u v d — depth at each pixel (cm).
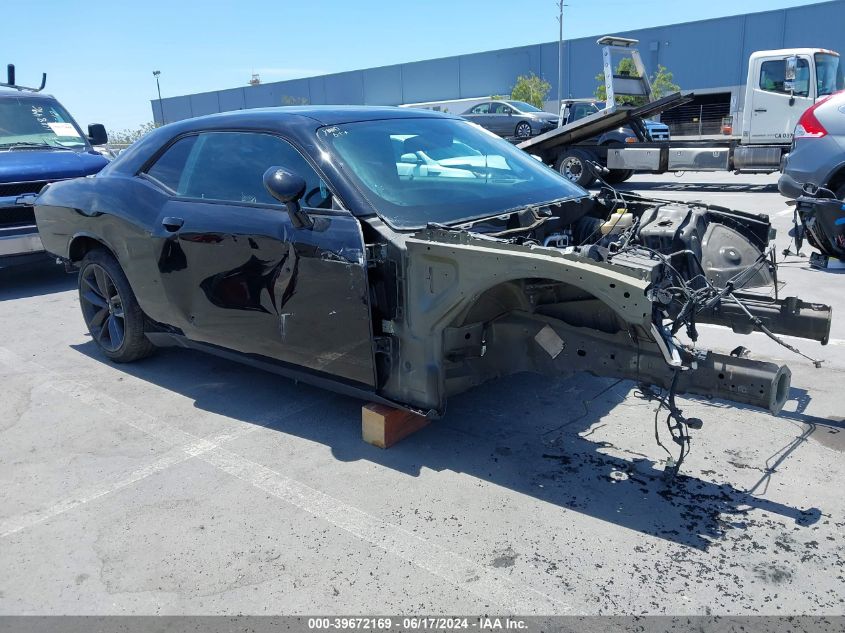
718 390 281
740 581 247
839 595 239
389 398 337
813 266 680
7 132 784
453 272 297
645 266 266
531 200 384
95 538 285
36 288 764
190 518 298
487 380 347
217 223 377
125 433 383
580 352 308
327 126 369
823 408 385
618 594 243
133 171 449
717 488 308
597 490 310
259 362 392
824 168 719
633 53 1408
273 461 346
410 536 280
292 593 249
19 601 248
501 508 298
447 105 4184
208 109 6206
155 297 431
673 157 1455
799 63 1389
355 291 321
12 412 416
